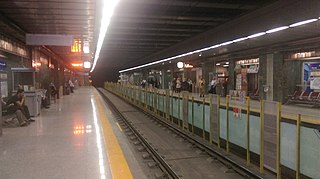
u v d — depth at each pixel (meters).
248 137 6.21
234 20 15.20
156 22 16.19
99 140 7.95
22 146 7.31
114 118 14.34
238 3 12.45
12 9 11.12
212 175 5.97
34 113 13.23
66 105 19.53
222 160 6.77
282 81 20.80
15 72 14.88
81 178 4.94
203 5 12.70
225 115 7.37
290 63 20.66
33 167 5.57
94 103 21.38
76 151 6.75
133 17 15.12
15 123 10.98
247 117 6.23
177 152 7.84
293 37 16.41
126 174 5.10
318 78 18.69
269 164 5.62
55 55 29.02
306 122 4.54
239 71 26.20
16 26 13.62
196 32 19.92
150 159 7.15
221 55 28.19
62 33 16.53
